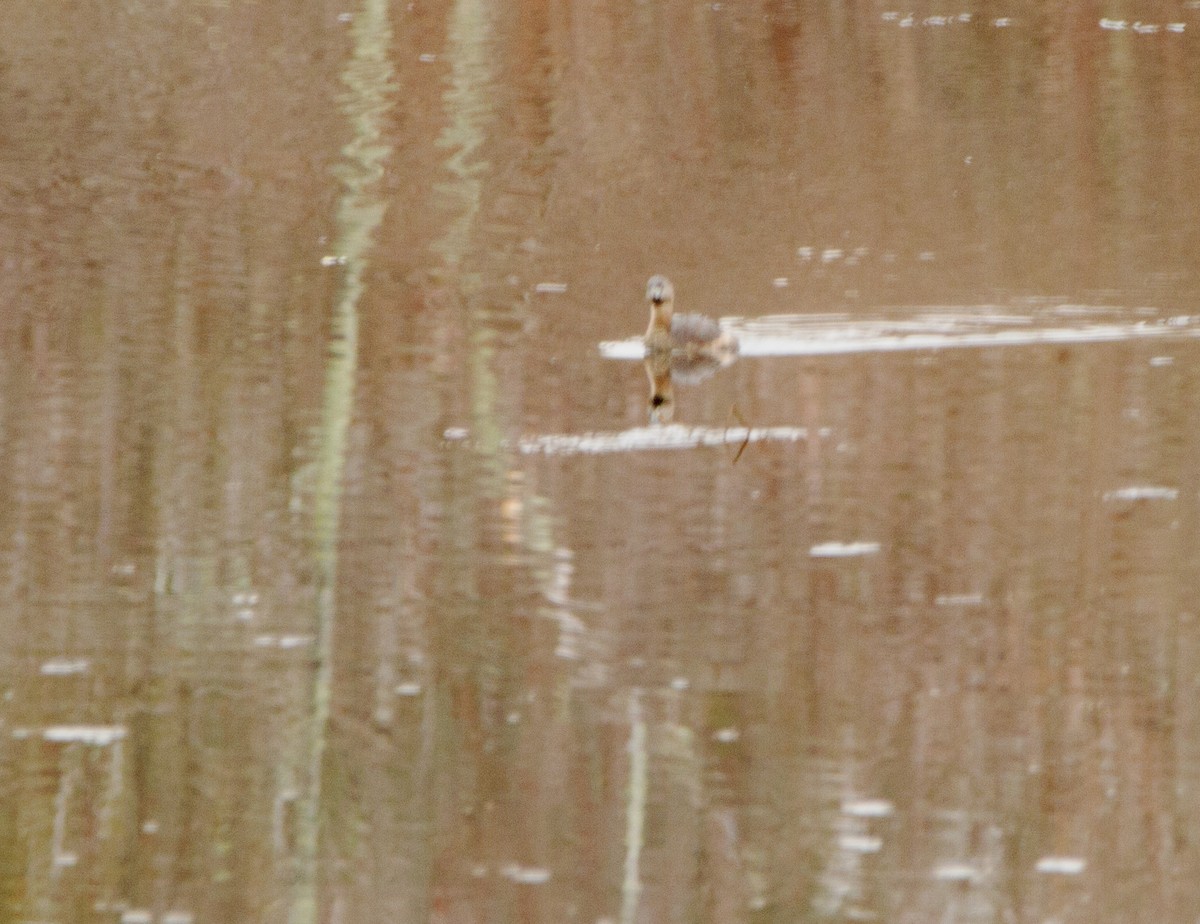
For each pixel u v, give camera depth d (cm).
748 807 1556
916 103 4141
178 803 1568
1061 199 3434
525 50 4534
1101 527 2031
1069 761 1617
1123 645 1795
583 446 2269
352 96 4109
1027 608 1870
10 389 2411
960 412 2355
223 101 4041
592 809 1552
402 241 3155
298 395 2414
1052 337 2659
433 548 1997
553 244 3177
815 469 2186
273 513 2080
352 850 1507
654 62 4456
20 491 2116
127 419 2325
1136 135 3869
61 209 3269
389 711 1698
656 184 3531
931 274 2980
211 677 1750
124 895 1451
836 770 1609
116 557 1980
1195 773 1602
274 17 4822
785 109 4094
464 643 1814
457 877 1481
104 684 1745
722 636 1827
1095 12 4919
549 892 1455
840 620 1852
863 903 1438
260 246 3108
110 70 4256
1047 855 1500
